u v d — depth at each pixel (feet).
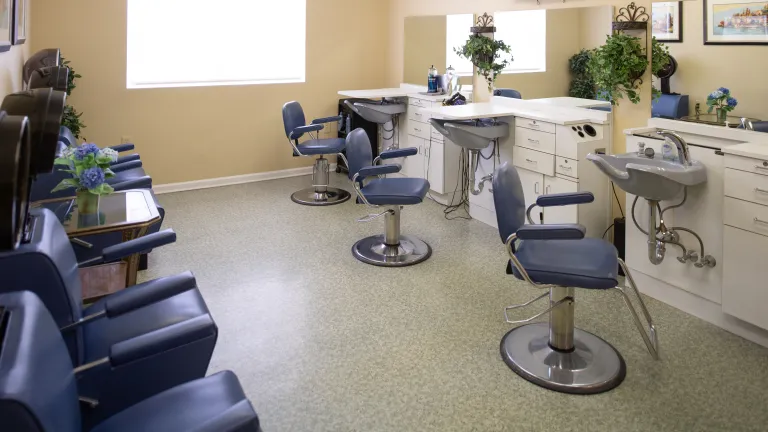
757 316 8.16
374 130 18.98
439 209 15.85
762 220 7.91
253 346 8.51
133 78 16.57
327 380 7.63
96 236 8.80
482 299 10.11
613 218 11.77
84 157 8.30
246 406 3.67
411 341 8.65
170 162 17.40
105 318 6.25
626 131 10.11
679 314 9.50
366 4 19.53
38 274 5.18
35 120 3.94
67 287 5.41
